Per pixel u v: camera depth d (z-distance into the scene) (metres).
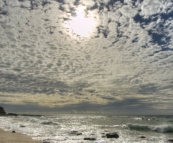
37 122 39.94
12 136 17.42
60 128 27.36
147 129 28.09
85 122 44.44
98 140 16.58
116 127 30.94
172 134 23.27
